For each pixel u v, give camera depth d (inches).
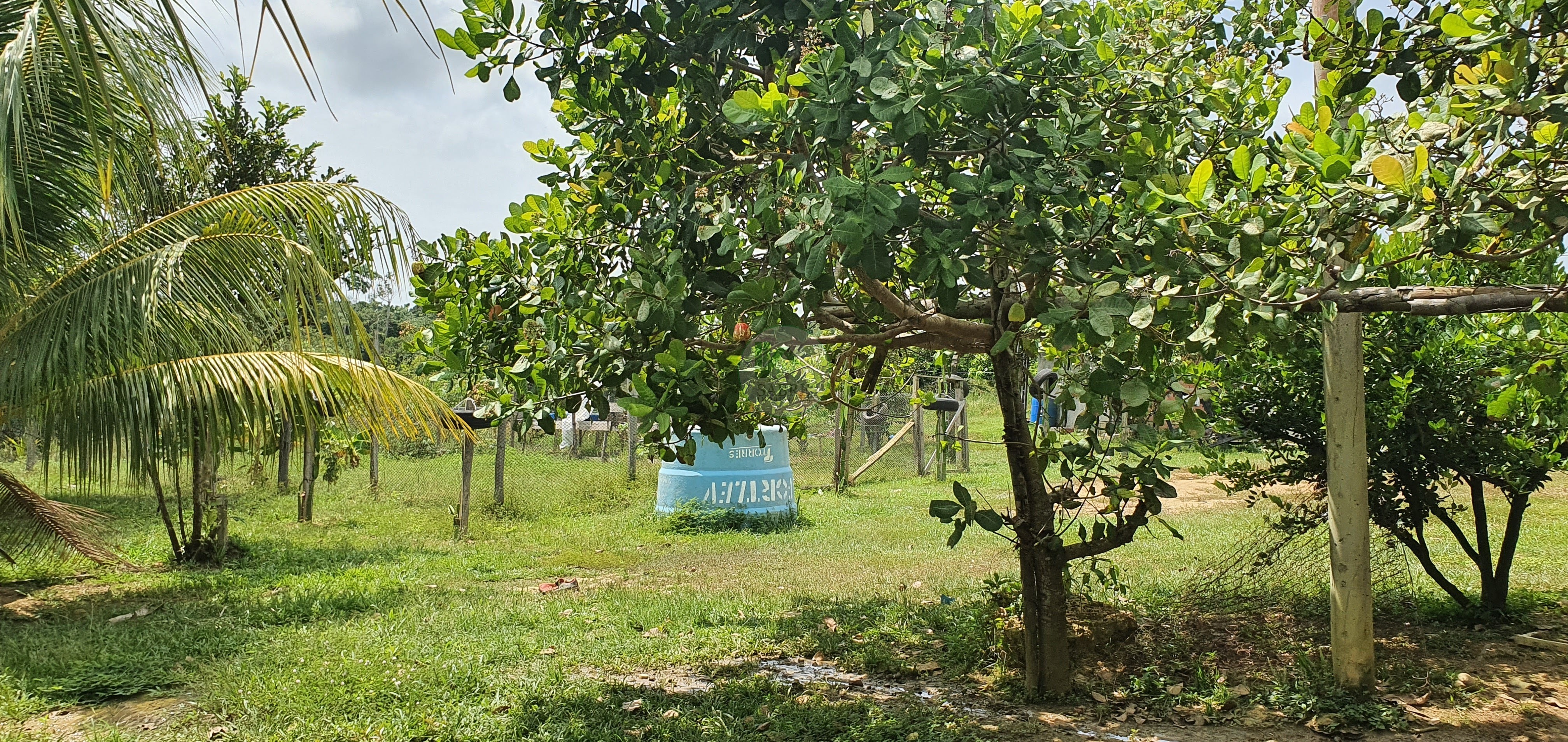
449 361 195.3
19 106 158.7
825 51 150.2
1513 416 228.5
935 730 180.4
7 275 257.8
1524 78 117.1
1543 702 190.2
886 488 661.3
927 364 313.4
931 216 159.2
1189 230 136.7
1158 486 183.0
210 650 237.6
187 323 283.6
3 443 627.5
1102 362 155.5
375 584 332.8
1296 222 127.0
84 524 318.3
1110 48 162.6
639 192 179.8
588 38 171.8
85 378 267.9
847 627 257.6
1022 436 190.5
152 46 210.7
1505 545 249.9
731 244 152.7
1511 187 121.0
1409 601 271.3
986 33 160.6
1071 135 155.9
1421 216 113.5
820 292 152.6
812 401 225.6
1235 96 182.2
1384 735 176.1
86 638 251.3
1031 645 197.9
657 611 281.3
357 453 605.3
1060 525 202.8
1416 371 237.0
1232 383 249.1
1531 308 121.5
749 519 479.2
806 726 184.7
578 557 390.6
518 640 246.7
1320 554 261.7
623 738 179.3
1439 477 249.9
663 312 161.5
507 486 599.5
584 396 189.3
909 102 141.3
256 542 432.8
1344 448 191.3
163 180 257.8
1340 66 156.3
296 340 274.2
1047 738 177.9
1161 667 211.0
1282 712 187.5
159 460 288.0
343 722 185.3
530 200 191.3
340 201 281.4
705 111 176.9
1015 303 176.6
